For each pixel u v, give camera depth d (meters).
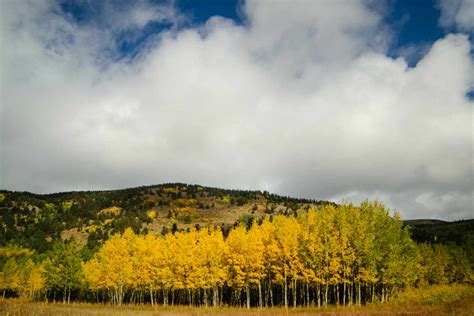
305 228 47.09
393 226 44.78
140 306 57.91
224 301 70.75
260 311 40.94
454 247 82.88
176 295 75.75
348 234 43.53
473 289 56.44
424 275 69.62
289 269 46.47
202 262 54.19
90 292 82.88
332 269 43.19
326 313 35.00
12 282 84.44
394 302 42.12
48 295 86.06
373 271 42.34
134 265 60.53
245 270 50.81
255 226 55.28
